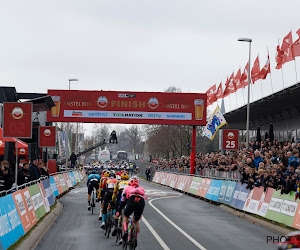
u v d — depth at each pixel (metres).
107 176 13.95
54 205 19.64
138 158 121.69
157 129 72.12
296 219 12.71
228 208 19.83
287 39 24.88
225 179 22.47
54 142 26.11
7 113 13.67
